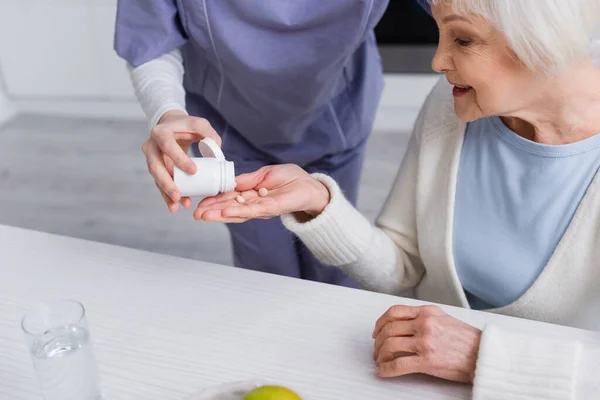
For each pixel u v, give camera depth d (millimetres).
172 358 773
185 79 1353
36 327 683
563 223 891
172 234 2285
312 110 1312
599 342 766
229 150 1432
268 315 830
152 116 1084
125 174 2635
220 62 1208
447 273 994
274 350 776
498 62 754
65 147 2855
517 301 938
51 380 664
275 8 1103
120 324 827
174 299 865
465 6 709
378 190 2480
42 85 3025
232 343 790
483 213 947
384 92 2816
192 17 1139
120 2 1140
